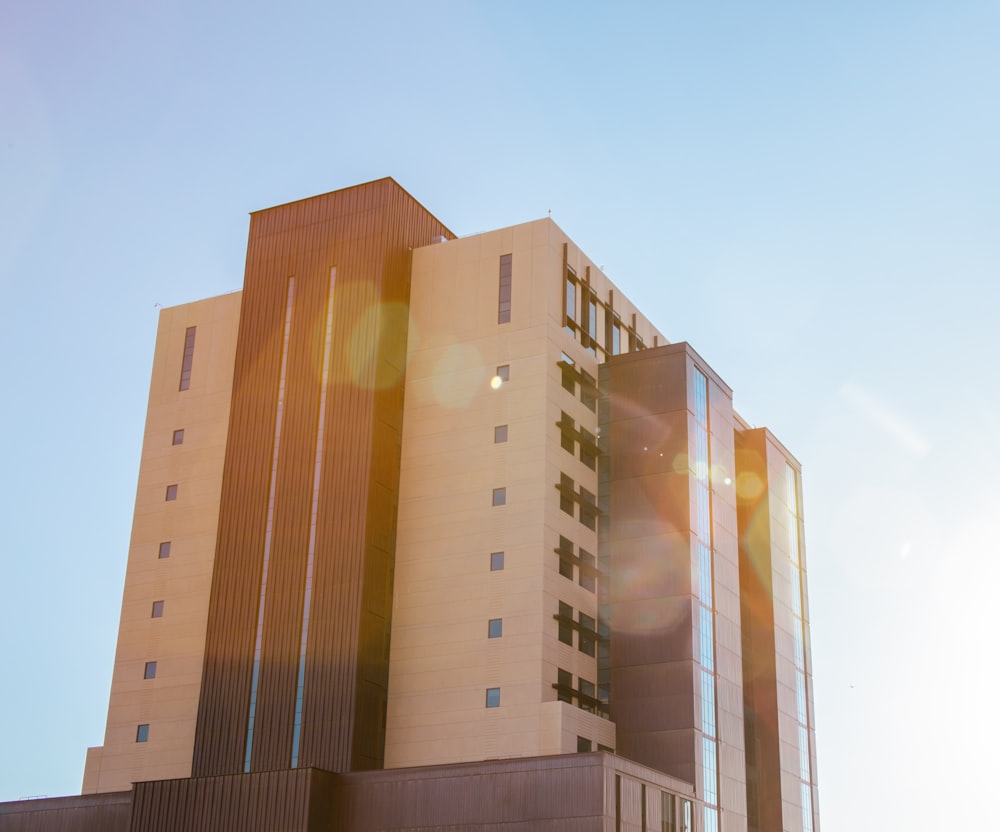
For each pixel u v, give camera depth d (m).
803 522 141.12
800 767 124.69
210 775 94.75
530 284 105.12
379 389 103.38
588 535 104.38
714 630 104.94
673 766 96.81
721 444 114.25
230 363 116.62
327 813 86.56
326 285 108.88
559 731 90.44
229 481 106.62
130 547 114.56
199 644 107.62
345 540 99.25
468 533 99.50
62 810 98.50
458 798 83.81
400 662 98.19
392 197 109.69
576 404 106.31
